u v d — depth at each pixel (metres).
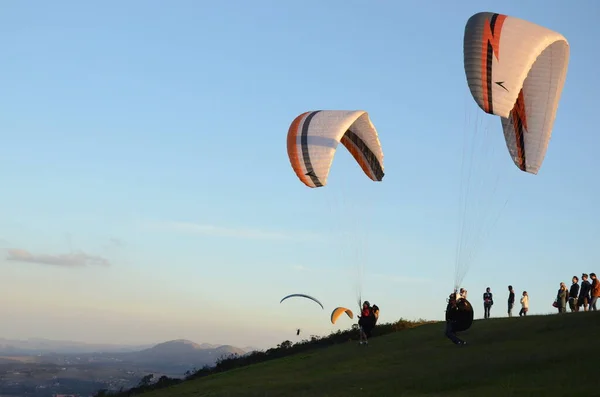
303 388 27.19
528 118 27.16
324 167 30.41
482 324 33.78
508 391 18.98
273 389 28.09
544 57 26.56
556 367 21.52
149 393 35.50
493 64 24.47
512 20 25.66
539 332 28.98
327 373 29.66
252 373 34.16
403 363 28.44
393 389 22.86
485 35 24.95
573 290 33.75
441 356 28.08
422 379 23.73
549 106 26.66
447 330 29.89
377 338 37.00
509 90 24.19
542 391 18.47
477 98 24.62
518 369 22.30
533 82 26.86
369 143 33.31
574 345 24.69
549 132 26.75
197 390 32.06
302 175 31.19
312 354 36.41
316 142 30.75
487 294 37.59
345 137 34.78
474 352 27.36
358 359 31.59
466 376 22.70
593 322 28.52
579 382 18.94
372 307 36.31
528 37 24.89
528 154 27.38
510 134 28.06
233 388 30.33
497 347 27.45
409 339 34.09
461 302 29.81
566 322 29.55
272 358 42.09
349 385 25.75
